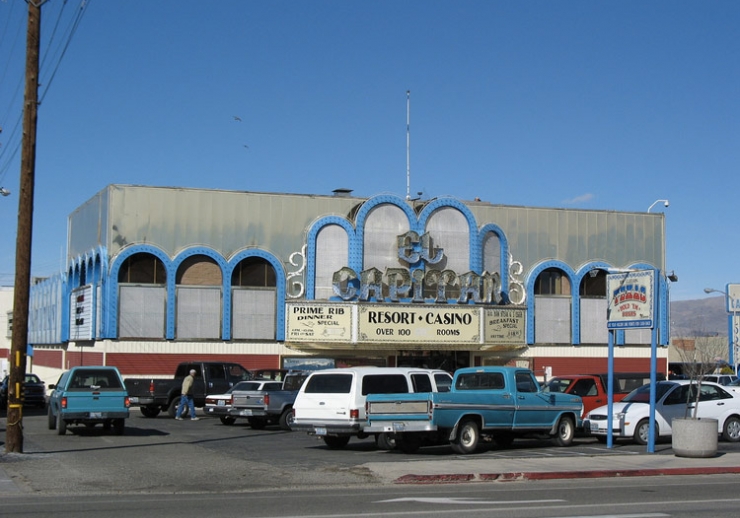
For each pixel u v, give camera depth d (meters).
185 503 14.32
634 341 49.09
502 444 24.78
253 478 17.73
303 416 23.03
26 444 24.11
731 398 27.11
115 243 41.34
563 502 14.52
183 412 34.44
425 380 23.62
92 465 19.73
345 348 43.66
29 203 21.78
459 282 45.28
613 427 25.34
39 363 60.06
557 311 47.84
